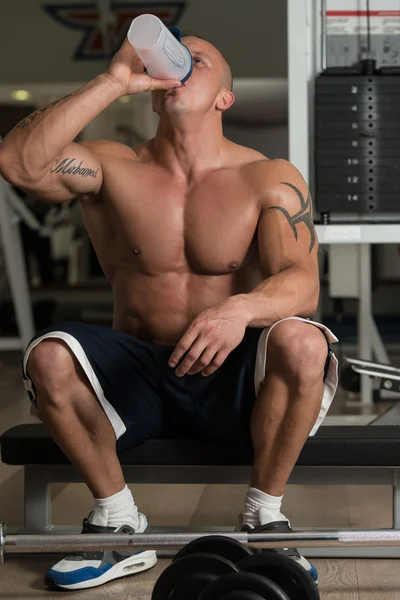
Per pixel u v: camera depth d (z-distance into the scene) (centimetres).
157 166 182
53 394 163
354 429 188
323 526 207
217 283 179
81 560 166
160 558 185
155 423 180
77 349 163
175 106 173
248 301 158
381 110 251
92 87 162
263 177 177
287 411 163
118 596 161
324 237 254
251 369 168
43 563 182
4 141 164
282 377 162
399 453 180
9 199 510
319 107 252
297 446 165
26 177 164
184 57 166
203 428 179
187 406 176
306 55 255
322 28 256
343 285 379
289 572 129
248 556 132
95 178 176
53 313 689
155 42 157
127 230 179
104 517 169
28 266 741
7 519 213
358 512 221
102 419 167
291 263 172
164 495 244
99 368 167
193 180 179
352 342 557
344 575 170
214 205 176
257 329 169
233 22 752
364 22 257
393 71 251
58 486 256
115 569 169
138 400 175
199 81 174
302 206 176
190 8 755
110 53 769
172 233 177
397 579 168
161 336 181
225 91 180
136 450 181
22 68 776
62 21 768
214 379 172
